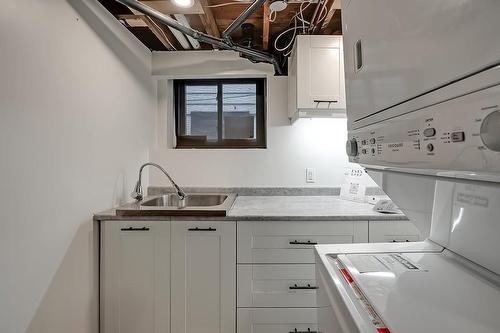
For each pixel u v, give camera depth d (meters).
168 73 2.31
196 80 2.53
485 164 0.31
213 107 2.53
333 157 2.33
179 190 2.10
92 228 1.53
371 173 0.89
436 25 0.40
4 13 0.99
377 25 0.61
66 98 1.31
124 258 1.56
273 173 2.35
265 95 2.47
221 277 1.56
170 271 1.56
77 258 1.40
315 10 1.81
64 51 1.29
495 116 0.30
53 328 1.24
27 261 1.10
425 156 0.43
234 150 2.35
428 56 0.42
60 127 1.27
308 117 2.01
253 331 1.56
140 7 1.47
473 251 0.72
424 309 0.55
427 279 0.68
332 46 1.85
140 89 2.12
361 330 0.51
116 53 1.76
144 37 2.21
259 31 2.18
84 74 1.44
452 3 0.36
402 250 0.89
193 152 2.35
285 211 1.68
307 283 1.56
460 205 0.68
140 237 1.56
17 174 1.05
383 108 0.58
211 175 2.36
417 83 0.45
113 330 1.57
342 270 0.76
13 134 1.03
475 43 0.33
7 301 1.02
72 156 1.36
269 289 1.56
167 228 1.56
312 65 1.85
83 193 1.45
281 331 1.56
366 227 1.56
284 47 2.24
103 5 1.71
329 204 1.92
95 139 1.55
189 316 1.56
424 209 0.85
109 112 1.69
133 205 1.75
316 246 0.94
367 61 0.67
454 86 0.36
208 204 2.27
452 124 0.37
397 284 0.65
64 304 1.31
